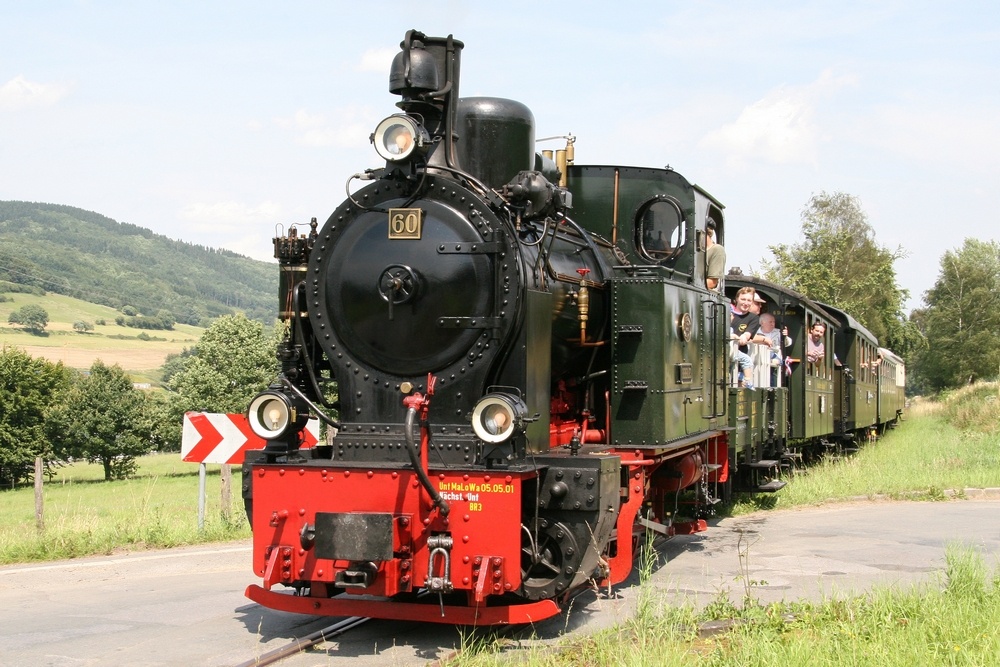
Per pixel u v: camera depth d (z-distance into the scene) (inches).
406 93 270.2
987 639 208.8
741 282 636.7
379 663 224.4
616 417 319.6
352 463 244.5
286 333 277.4
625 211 380.2
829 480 585.9
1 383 2033.7
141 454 2132.1
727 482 475.5
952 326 2568.9
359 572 227.9
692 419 358.9
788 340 629.9
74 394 2080.5
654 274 327.9
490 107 304.8
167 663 227.3
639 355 318.3
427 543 234.1
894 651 201.2
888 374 1200.2
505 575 230.2
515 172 306.3
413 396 237.0
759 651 204.7
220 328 2057.1
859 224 1945.1
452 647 237.9
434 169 266.2
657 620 237.6
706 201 407.2
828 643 207.8
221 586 328.8
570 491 241.9
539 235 286.4
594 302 314.5
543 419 263.7
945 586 273.9
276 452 257.6
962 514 477.4
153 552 406.0
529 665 207.5
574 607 281.7
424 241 257.1
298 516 245.3
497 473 232.1
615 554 286.5
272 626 266.1
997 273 2593.5
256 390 2055.9
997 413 1037.2
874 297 1969.7
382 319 258.8
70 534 415.8
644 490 317.7
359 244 264.5
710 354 394.3
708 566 346.0
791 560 353.1
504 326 251.6
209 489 1268.5
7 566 376.8
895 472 621.0
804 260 1897.1
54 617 280.7
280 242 278.8
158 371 6569.9
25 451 2016.5
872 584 276.2
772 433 552.1
